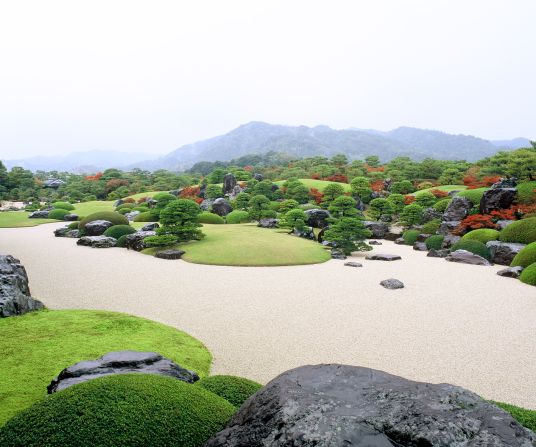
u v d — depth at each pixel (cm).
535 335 1056
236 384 555
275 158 15088
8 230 3656
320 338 1016
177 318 1171
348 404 325
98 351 868
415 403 319
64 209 5200
